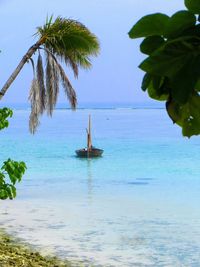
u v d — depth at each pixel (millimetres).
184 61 1705
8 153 88750
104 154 85938
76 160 75125
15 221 30266
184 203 38594
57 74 25641
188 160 75375
